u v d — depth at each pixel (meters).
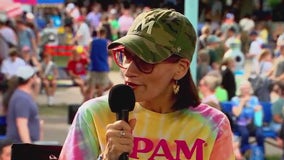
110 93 2.85
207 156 3.14
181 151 3.10
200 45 18.75
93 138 3.04
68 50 22.81
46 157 3.89
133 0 37.47
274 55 16.44
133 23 3.11
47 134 14.47
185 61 3.07
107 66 17.38
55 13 29.95
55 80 18.62
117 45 3.01
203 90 11.27
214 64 15.70
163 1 31.69
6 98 9.09
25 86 8.73
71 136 3.06
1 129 9.53
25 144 3.89
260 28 26.98
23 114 8.59
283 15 32.69
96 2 37.62
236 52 18.67
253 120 12.34
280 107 12.74
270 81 14.56
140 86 3.03
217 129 3.14
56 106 18.33
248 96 12.38
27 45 18.92
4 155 6.64
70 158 3.01
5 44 15.94
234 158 3.20
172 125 3.11
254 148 12.36
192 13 6.59
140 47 2.96
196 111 3.17
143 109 3.13
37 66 18.30
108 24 27.80
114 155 2.76
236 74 17.78
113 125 2.78
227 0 35.91
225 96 13.55
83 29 24.17
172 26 3.03
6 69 15.56
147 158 3.08
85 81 19.06
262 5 34.94
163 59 2.98
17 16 19.17
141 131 3.10
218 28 28.44
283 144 11.69
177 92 3.14
